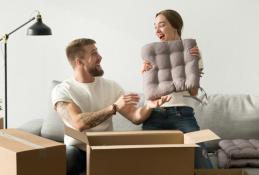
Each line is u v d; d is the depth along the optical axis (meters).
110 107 2.37
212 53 3.37
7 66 3.48
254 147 2.68
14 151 1.88
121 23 3.38
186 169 1.94
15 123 3.52
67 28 3.41
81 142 2.11
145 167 1.92
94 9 3.38
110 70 3.43
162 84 2.52
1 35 3.45
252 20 3.33
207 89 3.40
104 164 1.89
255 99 3.02
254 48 3.36
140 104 2.93
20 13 3.42
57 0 3.38
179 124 2.57
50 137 2.90
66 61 3.45
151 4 3.35
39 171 1.93
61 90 2.50
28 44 3.45
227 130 2.91
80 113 2.40
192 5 3.33
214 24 3.34
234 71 3.39
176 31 2.67
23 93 3.51
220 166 2.62
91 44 2.57
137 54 3.40
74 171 2.25
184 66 2.53
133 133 2.18
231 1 3.32
